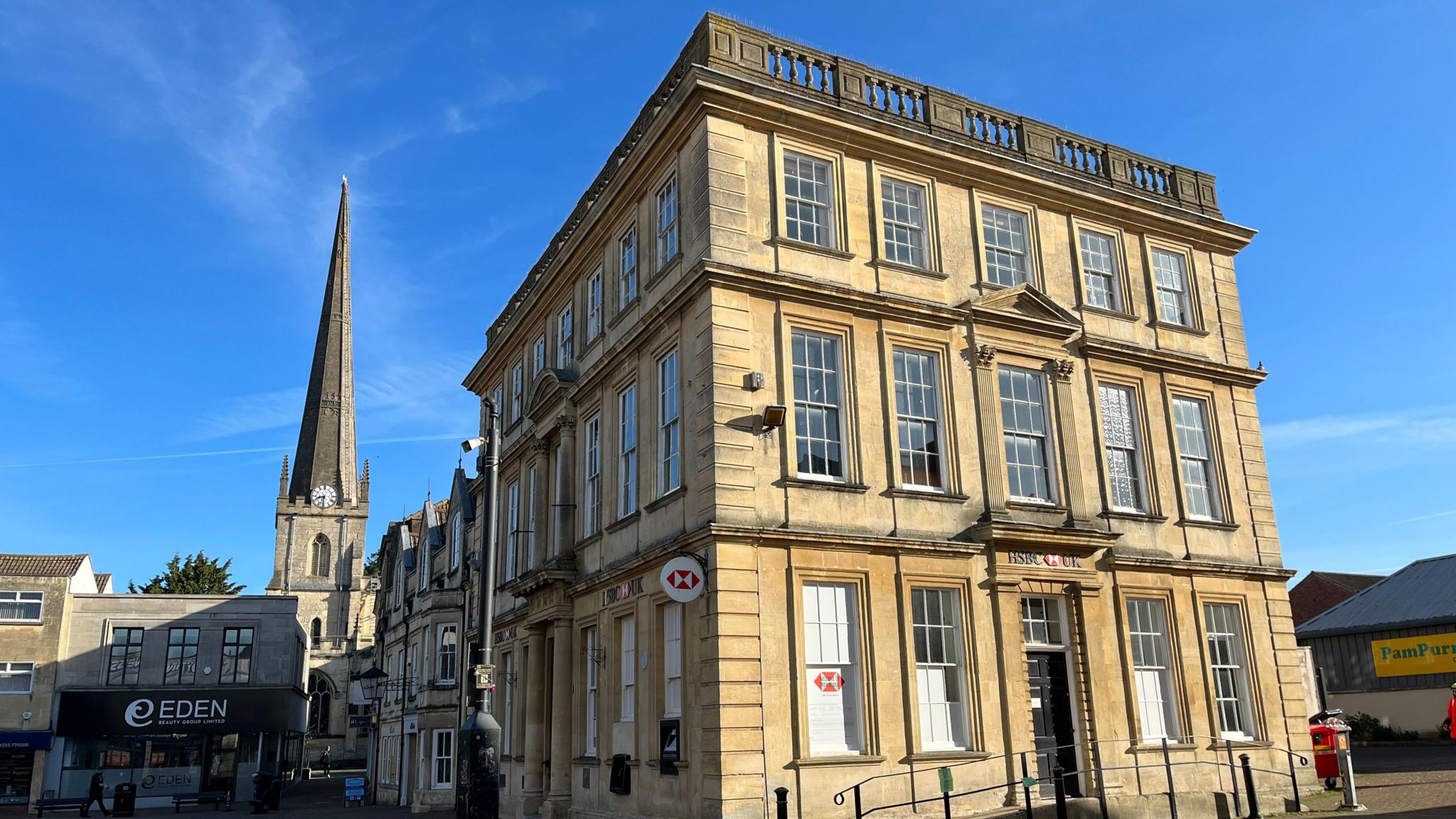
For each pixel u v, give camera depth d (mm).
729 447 17203
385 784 45938
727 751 15742
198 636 47062
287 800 50781
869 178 20109
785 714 16453
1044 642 19328
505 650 27578
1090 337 21594
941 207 20812
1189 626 21078
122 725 44344
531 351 29125
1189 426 23094
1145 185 24203
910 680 17547
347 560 107812
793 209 19250
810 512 17578
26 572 45344
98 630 45844
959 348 20078
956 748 17750
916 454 19094
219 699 45812
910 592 18078
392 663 48188
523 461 28797
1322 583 46688
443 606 38406
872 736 17000
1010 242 21719
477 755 16516
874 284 19531
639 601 19406
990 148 21984
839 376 18766
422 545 43250
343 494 111062
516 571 27531
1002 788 17312
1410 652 32906
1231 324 24453
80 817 38750
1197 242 24516
